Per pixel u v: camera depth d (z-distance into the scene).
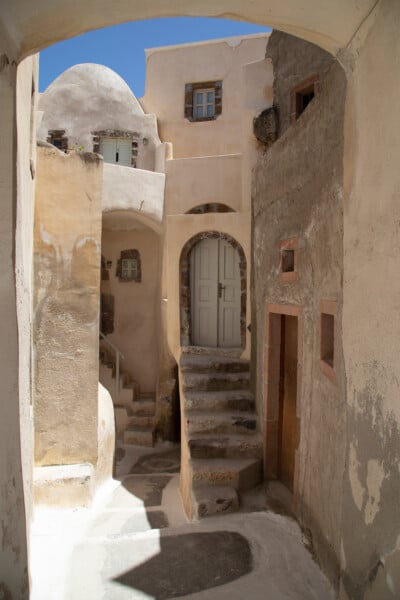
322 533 3.35
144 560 3.50
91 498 5.61
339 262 3.15
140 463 8.56
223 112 11.96
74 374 5.86
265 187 5.98
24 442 2.77
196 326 8.26
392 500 2.04
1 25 2.14
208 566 3.41
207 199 9.58
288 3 2.44
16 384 2.36
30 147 4.12
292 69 6.98
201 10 2.54
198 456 5.60
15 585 2.39
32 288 5.72
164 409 9.66
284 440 5.48
